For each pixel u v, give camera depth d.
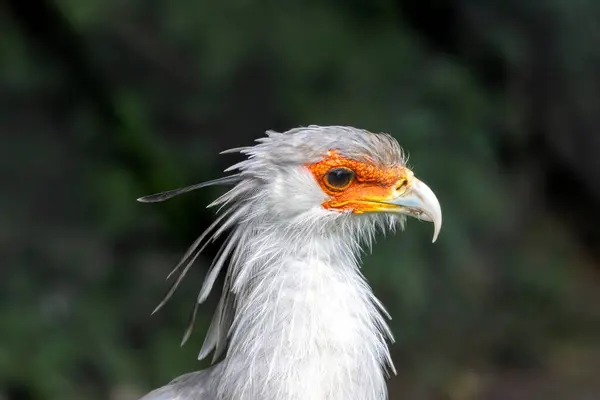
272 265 5.30
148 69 11.27
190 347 10.80
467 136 12.01
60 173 10.80
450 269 12.03
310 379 5.13
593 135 16.27
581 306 15.81
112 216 10.88
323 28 11.38
